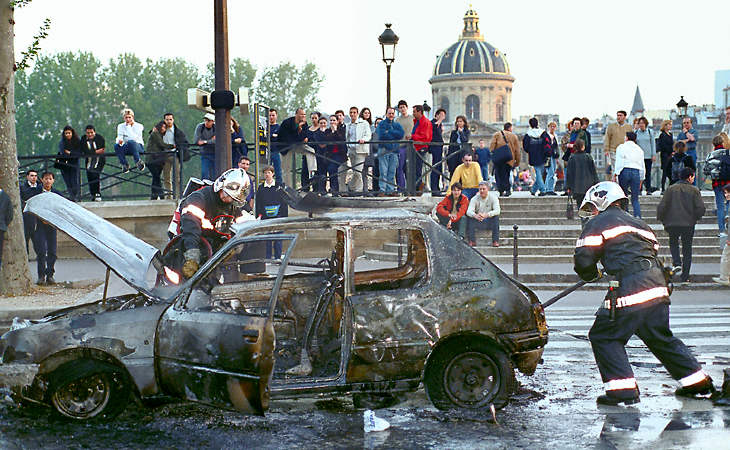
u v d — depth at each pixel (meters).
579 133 22.36
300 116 18.92
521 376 7.83
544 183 22.92
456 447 5.68
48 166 19.38
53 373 6.27
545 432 6.00
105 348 6.18
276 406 6.80
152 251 6.86
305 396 6.14
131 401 6.77
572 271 15.65
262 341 5.68
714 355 8.78
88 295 12.87
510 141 21.38
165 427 6.21
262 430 6.12
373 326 6.22
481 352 6.43
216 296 7.25
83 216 6.79
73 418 6.30
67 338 6.21
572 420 6.30
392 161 19.33
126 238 6.86
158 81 109.44
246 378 5.72
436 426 6.17
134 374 6.16
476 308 6.39
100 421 6.34
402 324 6.27
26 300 12.38
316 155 19.00
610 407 6.69
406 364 6.25
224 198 7.79
